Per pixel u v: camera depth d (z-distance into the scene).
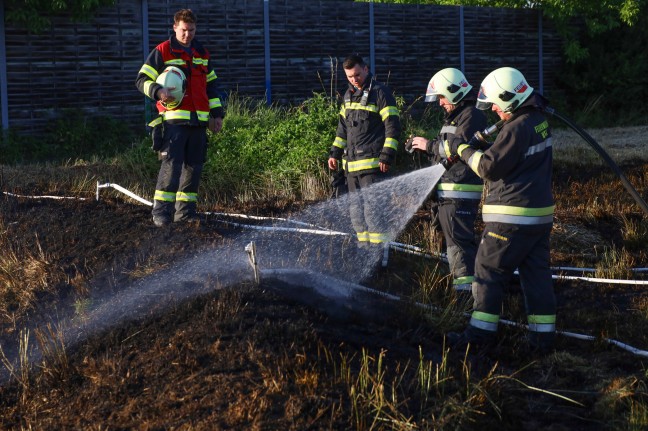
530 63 16.27
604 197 8.95
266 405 3.79
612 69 16.44
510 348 4.96
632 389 4.35
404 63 14.50
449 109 5.49
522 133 4.72
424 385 4.16
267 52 12.93
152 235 6.29
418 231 7.22
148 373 4.22
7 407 4.26
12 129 10.84
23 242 6.40
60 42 11.16
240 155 9.39
